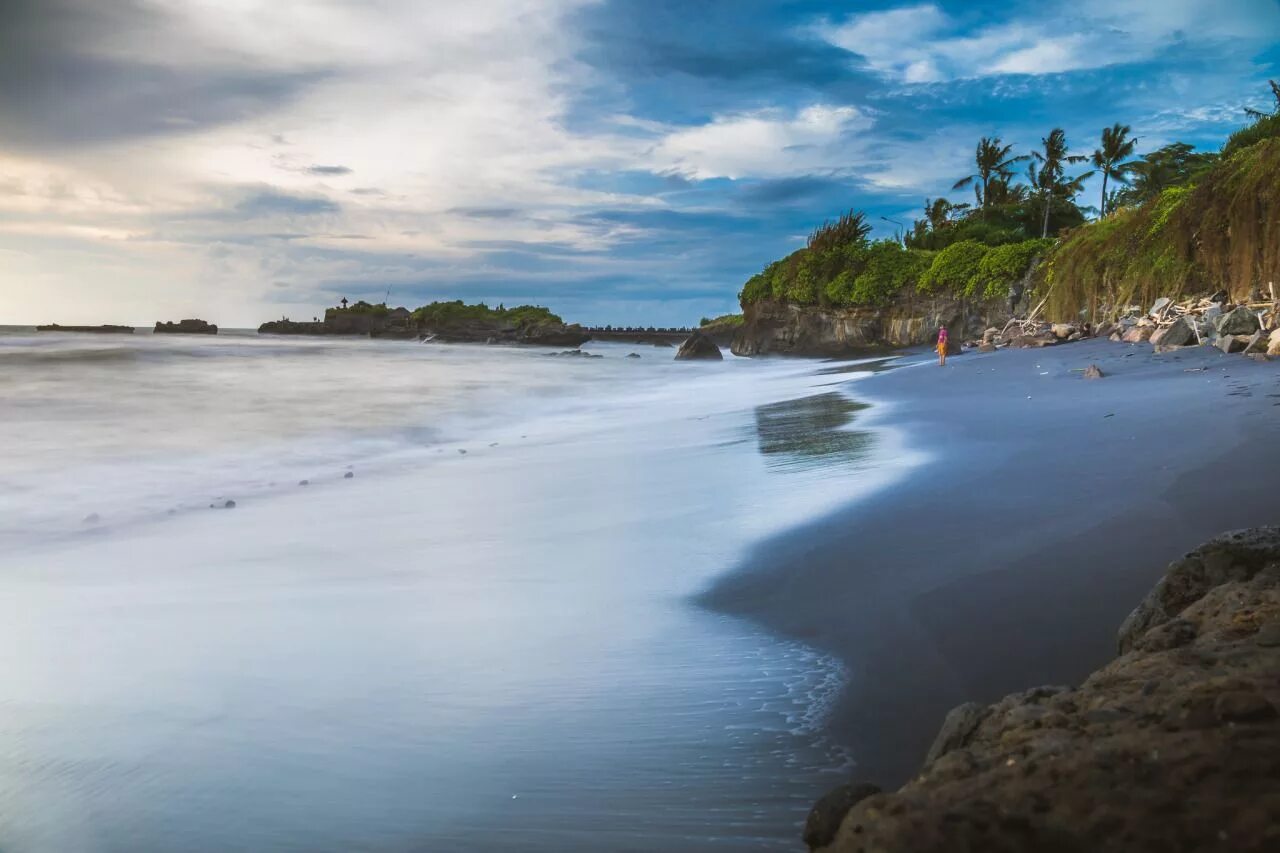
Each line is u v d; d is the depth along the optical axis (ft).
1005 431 37.17
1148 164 199.31
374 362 144.25
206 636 18.24
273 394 82.17
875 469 31.91
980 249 145.48
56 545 29.71
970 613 16.20
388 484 40.09
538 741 12.57
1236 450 26.02
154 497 38.70
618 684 14.61
